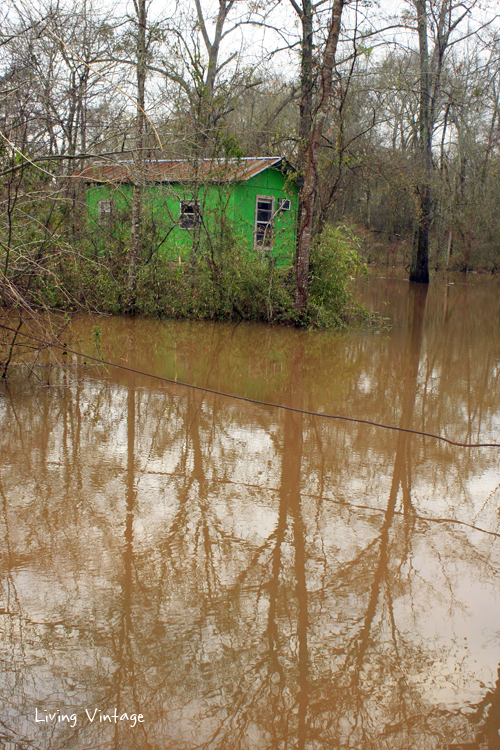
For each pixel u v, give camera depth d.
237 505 5.11
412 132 33.59
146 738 2.83
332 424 7.32
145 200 14.25
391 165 18.53
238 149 13.87
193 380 9.01
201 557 4.29
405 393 8.93
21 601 3.71
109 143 12.22
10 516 4.71
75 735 2.84
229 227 14.63
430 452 6.51
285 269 14.98
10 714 2.93
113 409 7.40
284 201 16.05
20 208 8.49
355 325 15.56
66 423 6.81
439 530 4.82
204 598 3.82
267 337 13.14
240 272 14.48
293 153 19.34
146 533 4.57
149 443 6.38
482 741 2.88
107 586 3.90
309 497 5.32
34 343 10.13
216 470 5.80
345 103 16.22
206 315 14.82
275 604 3.80
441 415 7.88
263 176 19.77
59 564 4.11
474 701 3.11
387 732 2.89
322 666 3.30
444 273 35.44
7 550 4.25
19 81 8.70
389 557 4.39
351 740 2.87
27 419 6.88
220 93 16.23
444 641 3.52
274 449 6.42
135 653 3.32
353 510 5.11
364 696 3.12
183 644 3.41
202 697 3.08
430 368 10.78
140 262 14.61
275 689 3.13
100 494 5.16
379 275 35.16
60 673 3.18
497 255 36.41
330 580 4.08
